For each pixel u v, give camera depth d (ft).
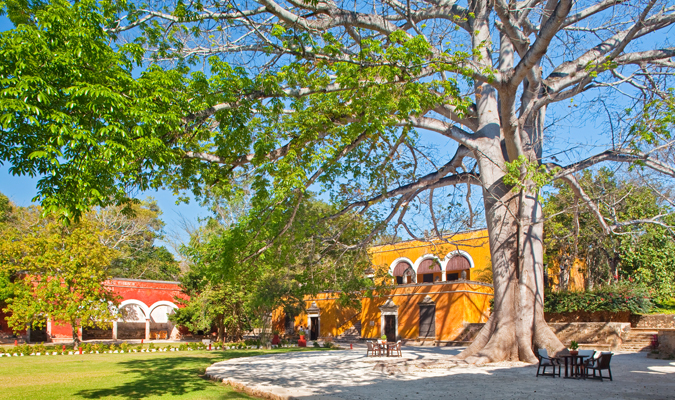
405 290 111.04
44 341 122.42
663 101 40.52
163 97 29.68
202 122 37.09
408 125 43.37
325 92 41.57
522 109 58.44
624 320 75.15
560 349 51.52
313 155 41.37
